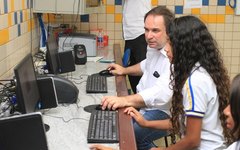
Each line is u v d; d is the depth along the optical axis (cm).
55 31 380
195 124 162
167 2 399
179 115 173
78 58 317
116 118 186
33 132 125
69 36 348
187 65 167
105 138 160
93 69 302
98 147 150
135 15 353
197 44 168
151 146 225
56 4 335
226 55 412
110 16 405
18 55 280
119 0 401
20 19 286
